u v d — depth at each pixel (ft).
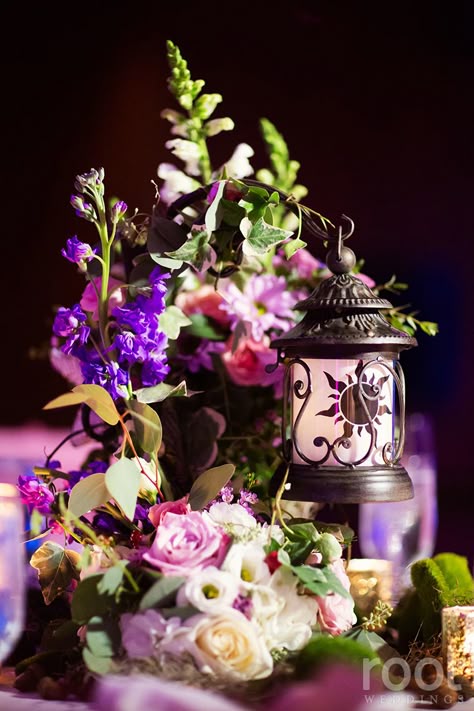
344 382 4.59
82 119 24.13
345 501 4.50
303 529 4.50
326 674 4.05
